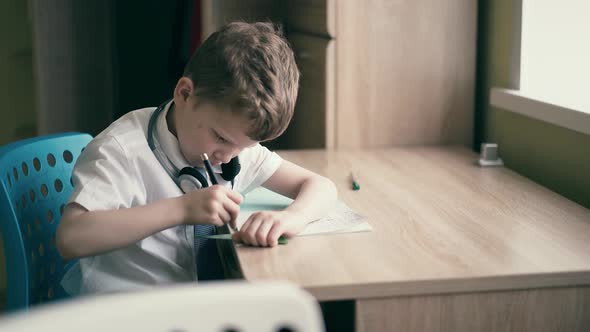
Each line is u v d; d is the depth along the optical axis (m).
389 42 2.09
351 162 1.89
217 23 2.78
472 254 1.16
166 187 1.30
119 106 3.45
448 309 1.07
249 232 1.21
